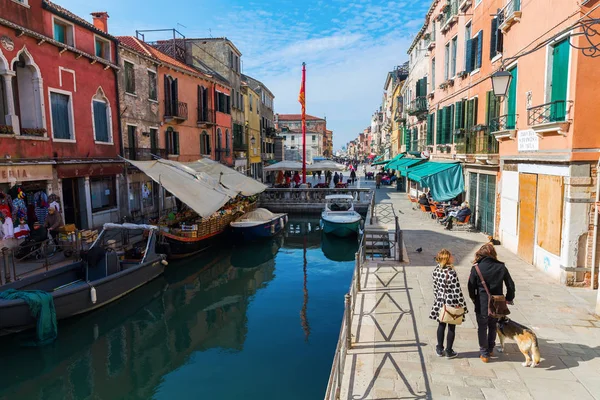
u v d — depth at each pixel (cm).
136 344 938
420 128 2766
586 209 833
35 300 858
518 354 592
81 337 976
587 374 529
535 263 1009
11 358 847
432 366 561
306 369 798
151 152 2136
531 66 1016
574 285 859
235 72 3469
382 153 7162
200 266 1611
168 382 762
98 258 1138
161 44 3073
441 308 563
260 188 2286
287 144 9425
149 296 1240
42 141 1361
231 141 3338
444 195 1669
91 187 1633
